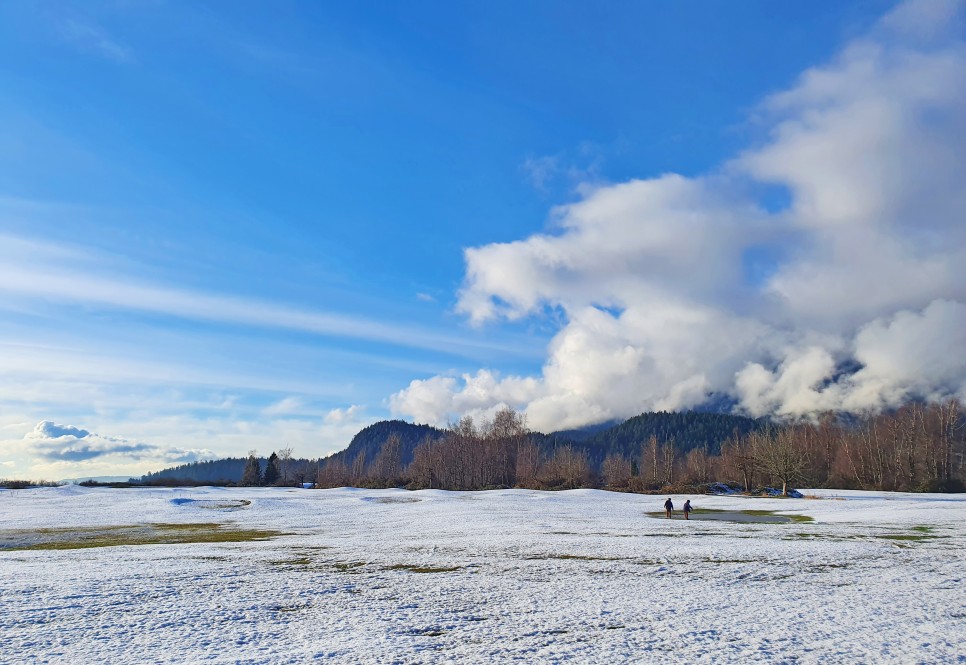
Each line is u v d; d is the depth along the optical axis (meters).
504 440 143.00
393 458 163.12
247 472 154.25
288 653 12.99
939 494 83.12
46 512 59.06
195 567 24.88
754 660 12.54
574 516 51.97
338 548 31.45
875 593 19.52
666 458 162.75
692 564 25.55
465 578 22.41
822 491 93.75
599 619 16.12
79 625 15.38
